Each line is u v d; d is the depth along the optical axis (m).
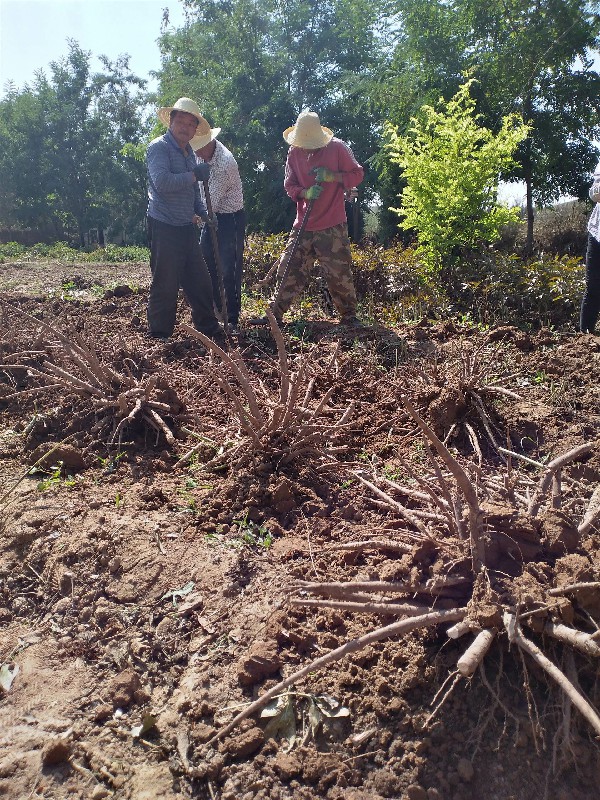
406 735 1.96
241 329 6.14
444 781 1.85
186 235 5.42
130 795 1.88
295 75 25.58
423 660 2.09
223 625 2.40
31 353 4.75
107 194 42.38
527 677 1.87
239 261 6.18
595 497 2.46
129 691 2.18
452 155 8.97
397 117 17.39
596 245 5.56
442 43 16.16
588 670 1.97
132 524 2.94
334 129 24.42
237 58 24.92
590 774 1.85
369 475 3.27
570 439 3.74
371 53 25.41
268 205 24.25
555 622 1.93
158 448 3.75
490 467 3.43
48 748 1.96
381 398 4.36
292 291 6.12
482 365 4.38
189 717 2.09
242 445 3.37
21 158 40.22
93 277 10.96
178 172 5.25
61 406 3.98
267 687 2.13
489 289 6.86
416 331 5.86
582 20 14.87
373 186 23.34
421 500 2.64
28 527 2.99
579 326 6.15
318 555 2.69
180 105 5.11
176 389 4.49
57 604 2.58
